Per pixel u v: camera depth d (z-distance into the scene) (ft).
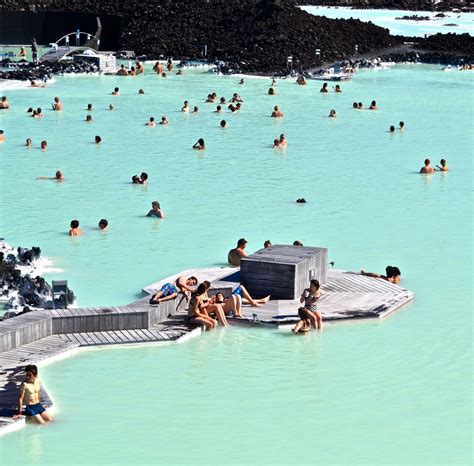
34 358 89.35
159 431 78.33
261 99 280.10
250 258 106.01
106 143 203.92
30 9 391.86
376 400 84.53
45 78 303.68
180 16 384.27
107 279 114.01
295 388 86.38
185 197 156.66
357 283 111.86
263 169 181.06
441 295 111.34
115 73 330.95
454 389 86.99
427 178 176.86
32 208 147.02
